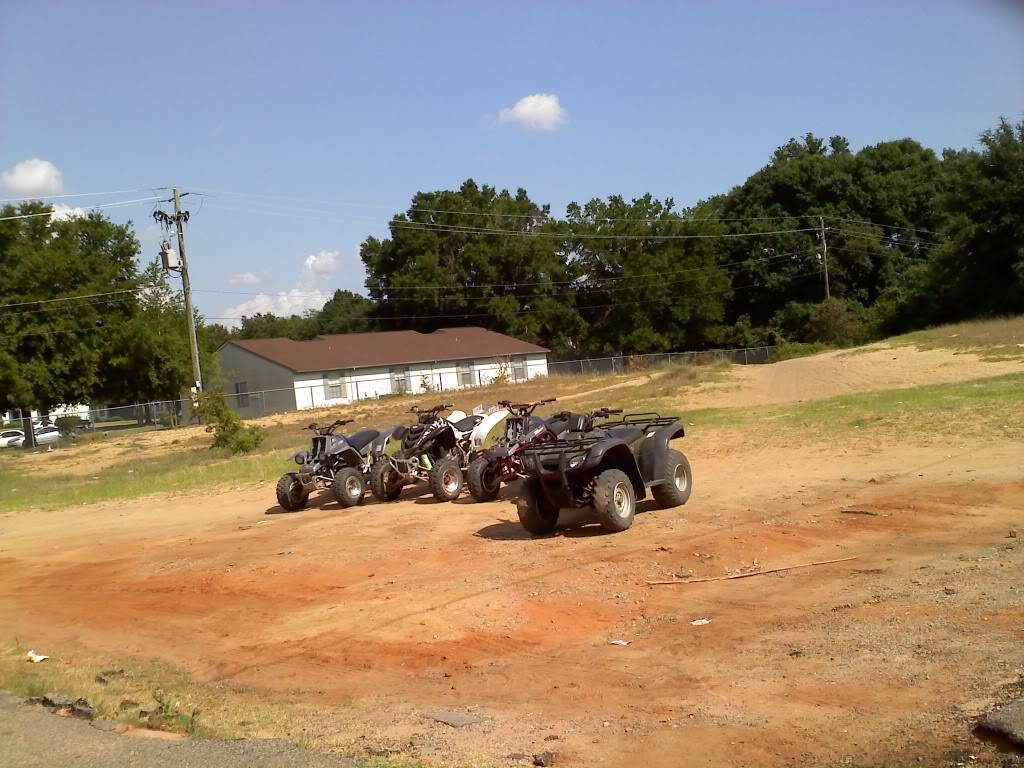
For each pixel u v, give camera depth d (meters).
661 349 76.00
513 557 10.46
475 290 75.12
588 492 11.22
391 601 9.09
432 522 13.47
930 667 5.65
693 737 5.08
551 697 6.07
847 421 17.66
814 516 10.92
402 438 16.38
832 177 73.81
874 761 4.46
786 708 5.35
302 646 7.93
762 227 74.38
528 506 11.30
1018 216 50.66
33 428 50.75
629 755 4.93
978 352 29.92
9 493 25.42
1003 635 6.04
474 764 4.88
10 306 51.00
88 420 59.06
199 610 9.68
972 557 8.27
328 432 16.75
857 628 6.65
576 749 5.07
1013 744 4.32
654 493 12.41
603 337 76.62
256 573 11.15
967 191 53.72
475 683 6.54
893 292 63.56
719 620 7.38
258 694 6.73
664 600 8.16
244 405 60.03
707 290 74.44
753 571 8.80
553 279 76.69
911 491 11.70
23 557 14.48
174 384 56.03
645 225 78.00
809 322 64.56
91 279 54.53
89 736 5.37
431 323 76.81
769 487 13.30
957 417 16.12
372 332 74.44
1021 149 51.31
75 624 9.55
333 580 10.37
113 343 54.03
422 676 6.83
